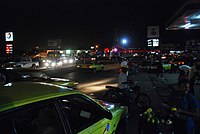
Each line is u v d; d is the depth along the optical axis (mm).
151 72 24172
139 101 8367
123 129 4695
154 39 29500
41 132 2545
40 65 40250
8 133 2037
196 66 8234
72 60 49219
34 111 2557
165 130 4266
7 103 2141
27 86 2971
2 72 9484
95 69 25234
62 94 2738
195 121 5035
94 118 3404
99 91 12164
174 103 4270
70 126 2713
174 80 17266
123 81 8039
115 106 4715
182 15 12586
